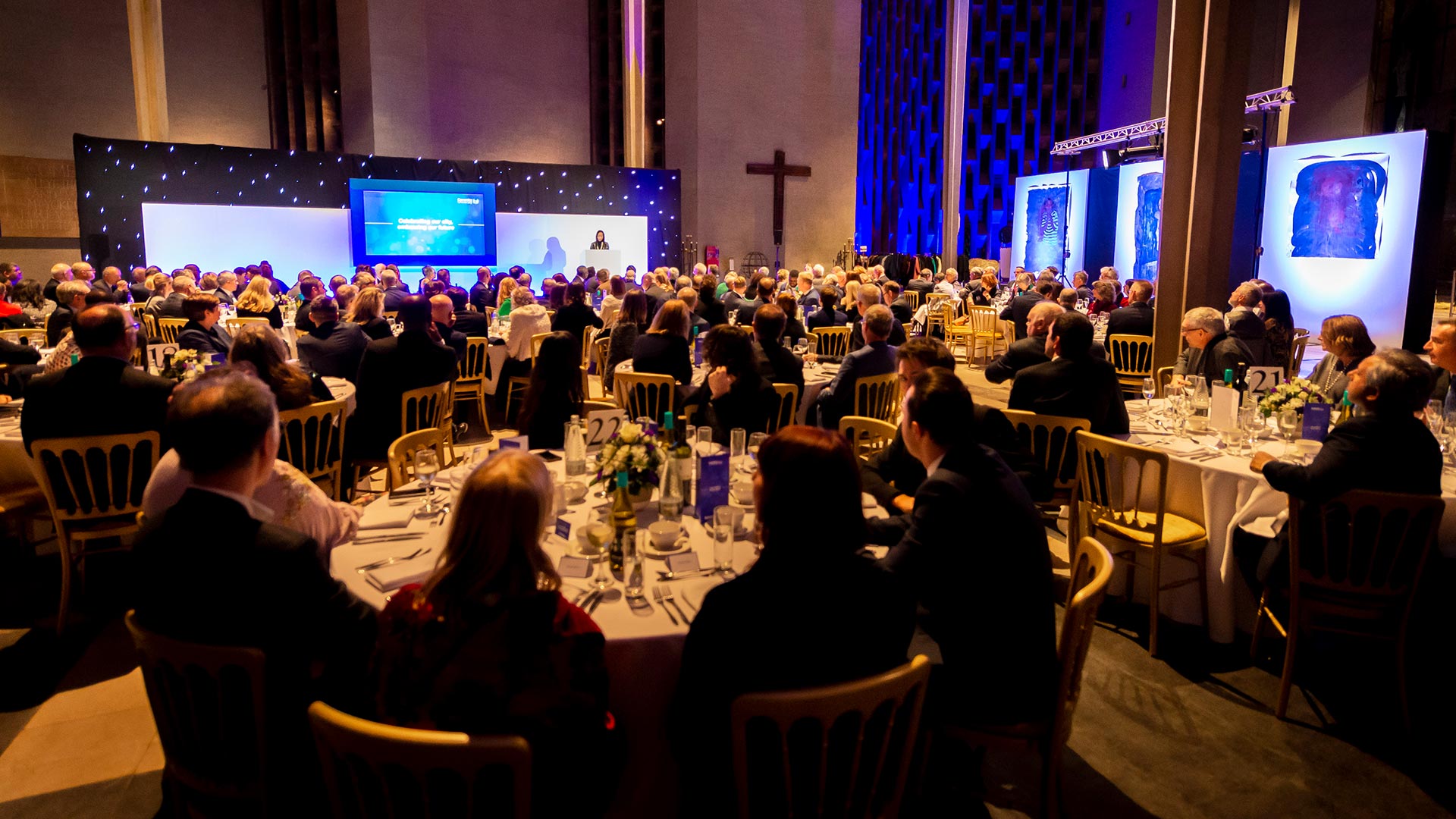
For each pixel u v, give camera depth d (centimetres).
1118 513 351
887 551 234
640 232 1614
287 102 1670
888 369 481
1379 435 269
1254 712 290
